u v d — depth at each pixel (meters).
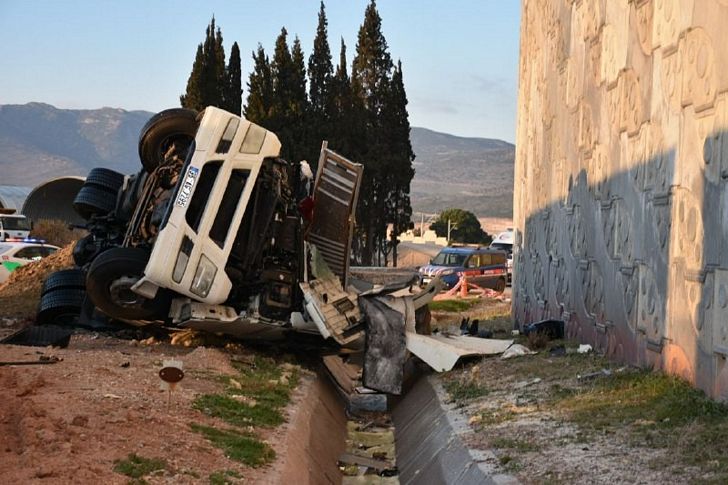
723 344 8.95
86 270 16.67
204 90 53.53
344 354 16.66
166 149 16.33
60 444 7.41
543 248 19.98
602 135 14.23
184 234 14.06
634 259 12.23
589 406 10.19
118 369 11.91
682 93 10.31
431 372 15.52
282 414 11.09
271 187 15.02
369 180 52.88
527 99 23.31
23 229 41.22
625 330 12.70
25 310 20.31
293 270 15.26
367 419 15.34
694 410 8.96
